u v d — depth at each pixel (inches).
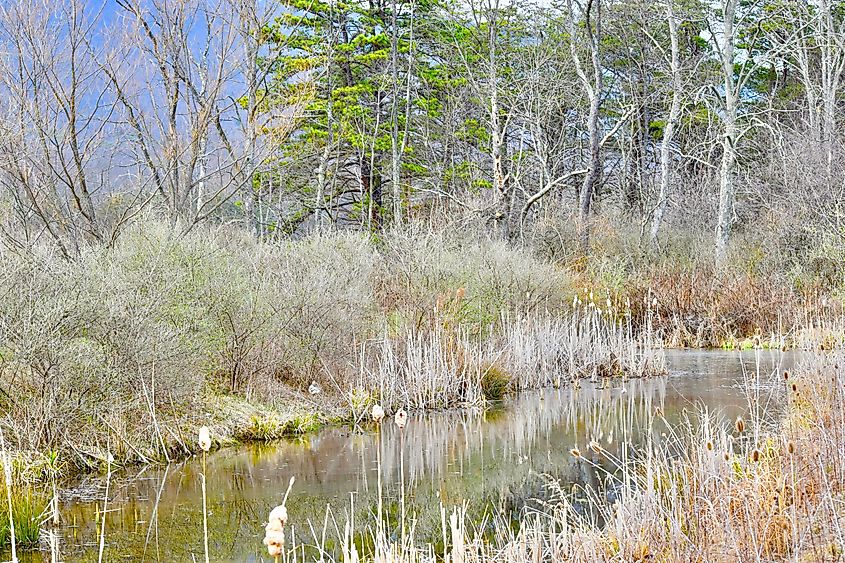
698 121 1341.0
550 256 897.5
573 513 260.1
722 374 556.4
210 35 571.5
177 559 237.6
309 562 236.7
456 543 196.1
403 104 1154.7
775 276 767.1
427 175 1182.9
